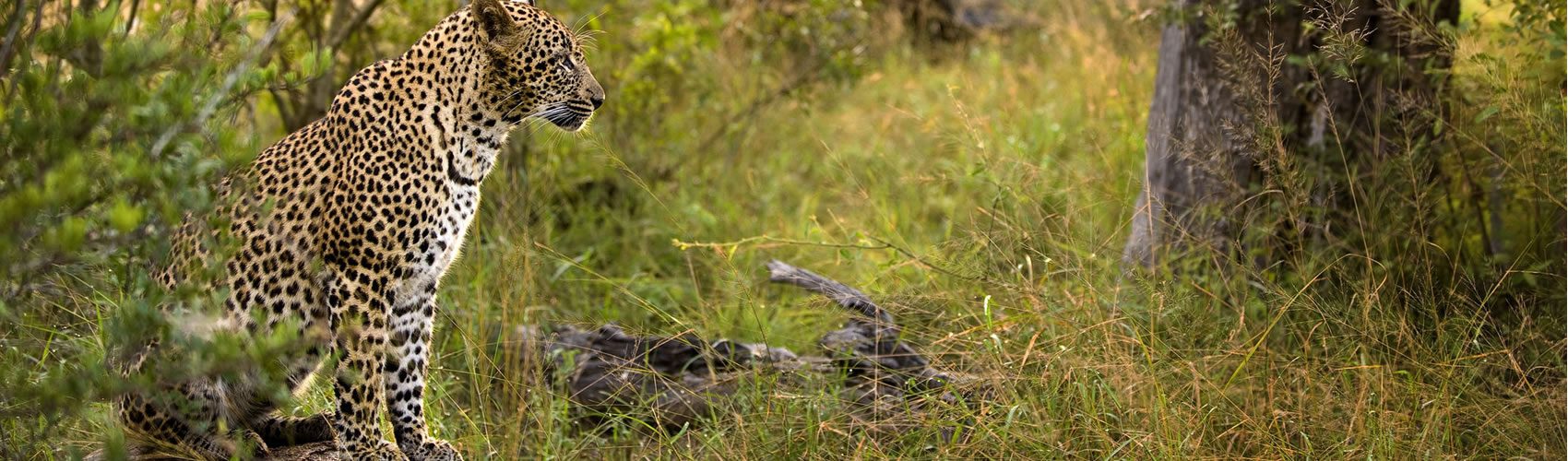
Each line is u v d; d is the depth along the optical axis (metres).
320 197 6.11
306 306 6.17
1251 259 7.98
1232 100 8.62
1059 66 16.28
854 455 6.75
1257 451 6.53
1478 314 7.30
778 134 14.55
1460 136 8.18
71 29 4.16
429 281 6.52
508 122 6.65
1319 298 7.52
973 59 17.89
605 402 7.62
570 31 6.84
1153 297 7.29
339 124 6.19
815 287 8.43
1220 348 7.14
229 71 4.69
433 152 6.31
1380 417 6.39
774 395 7.12
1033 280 7.87
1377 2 8.18
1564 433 6.47
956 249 8.52
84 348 5.41
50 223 4.22
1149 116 9.35
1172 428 6.43
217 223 4.88
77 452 4.92
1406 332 6.93
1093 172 10.66
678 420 7.82
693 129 13.77
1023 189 8.85
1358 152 8.41
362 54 11.09
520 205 10.62
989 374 6.97
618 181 12.30
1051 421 6.62
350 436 6.27
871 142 14.11
